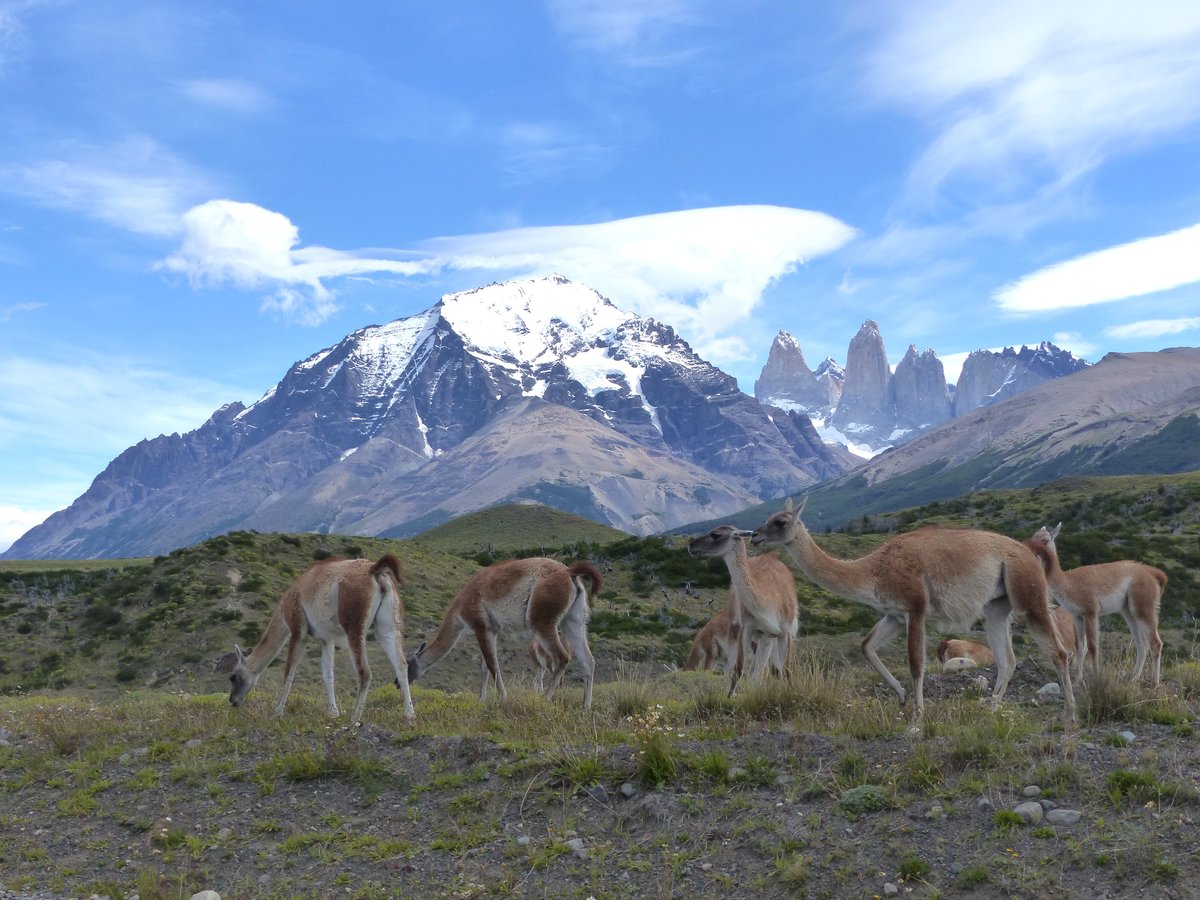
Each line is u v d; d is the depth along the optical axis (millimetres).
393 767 10125
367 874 8102
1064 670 10984
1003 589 11359
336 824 9117
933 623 11711
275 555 44875
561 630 15469
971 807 7727
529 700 13336
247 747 11484
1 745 13133
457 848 8328
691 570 45375
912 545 11477
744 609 13961
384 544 51000
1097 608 15367
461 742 10312
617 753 9477
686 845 7828
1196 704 10578
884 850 7320
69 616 39531
